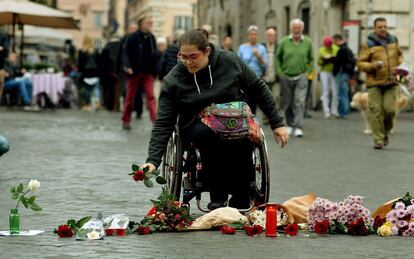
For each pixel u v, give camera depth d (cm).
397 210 1672
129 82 4672
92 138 3978
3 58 4784
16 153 3203
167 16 17838
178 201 1844
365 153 3397
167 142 1834
